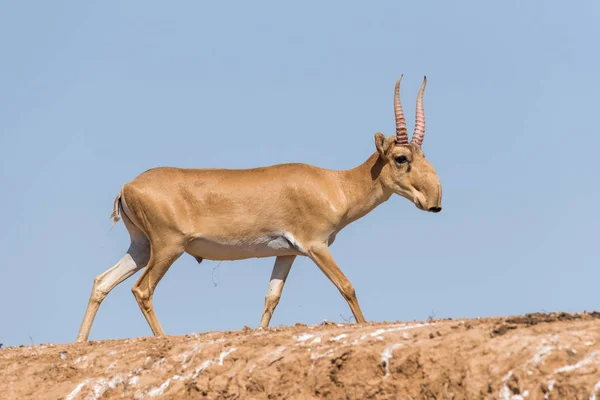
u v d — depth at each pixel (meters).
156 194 52.06
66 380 44.84
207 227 52.75
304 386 37.62
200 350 42.50
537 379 32.03
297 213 53.06
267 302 54.19
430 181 53.16
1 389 45.09
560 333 33.53
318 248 52.91
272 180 53.28
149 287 52.19
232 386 39.59
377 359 36.22
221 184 53.03
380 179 53.88
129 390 42.72
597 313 38.06
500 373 32.91
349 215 54.41
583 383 30.84
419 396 34.69
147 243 54.09
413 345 35.88
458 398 33.62
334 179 54.44
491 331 35.28
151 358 43.91
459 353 34.56
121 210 53.47
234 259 54.53
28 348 50.09
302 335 41.22
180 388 41.22
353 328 41.16
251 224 52.81
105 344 48.06
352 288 52.28
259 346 41.12
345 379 36.69
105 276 53.47
